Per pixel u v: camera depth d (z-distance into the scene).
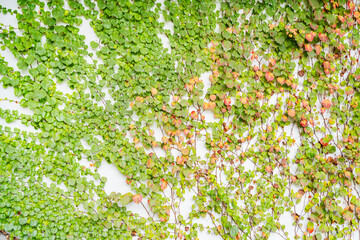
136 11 1.38
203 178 1.50
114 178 1.38
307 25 1.61
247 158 1.57
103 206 1.35
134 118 1.40
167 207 1.44
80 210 1.32
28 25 1.22
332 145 1.68
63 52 1.27
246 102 1.53
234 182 1.54
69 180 1.28
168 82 1.43
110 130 1.35
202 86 1.46
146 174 1.40
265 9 1.55
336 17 1.64
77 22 1.29
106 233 1.34
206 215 1.51
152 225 1.42
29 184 1.23
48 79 1.26
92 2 1.31
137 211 1.41
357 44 1.67
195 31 1.46
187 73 1.46
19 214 1.21
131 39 1.37
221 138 1.53
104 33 1.34
